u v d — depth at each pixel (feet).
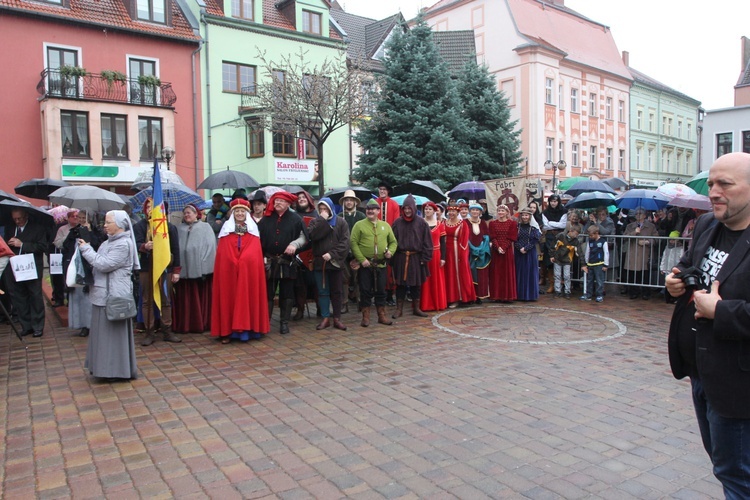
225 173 38.47
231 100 84.43
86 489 11.58
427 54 62.59
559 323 27.48
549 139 115.85
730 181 8.21
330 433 14.37
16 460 12.94
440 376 19.08
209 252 25.80
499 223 33.17
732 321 7.81
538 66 111.65
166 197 26.81
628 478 11.92
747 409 8.07
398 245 28.58
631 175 145.28
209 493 11.37
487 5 117.50
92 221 31.42
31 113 71.00
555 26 125.18
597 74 129.80
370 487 11.58
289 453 13.21
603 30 144.15
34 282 25.66
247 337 24.03
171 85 79.51
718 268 8.52
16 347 23.72
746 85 86.84
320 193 54.24
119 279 18.38
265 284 24.40
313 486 11.64
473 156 71.61
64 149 71.77
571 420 15.14
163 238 23.11
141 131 77.46
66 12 71.92
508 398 16.88
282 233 25.08
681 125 167.02
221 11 83.51
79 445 13.74
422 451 13.28
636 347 22.76
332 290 26.55
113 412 15.96
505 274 33.24
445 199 41.83
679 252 32.32
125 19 76.23
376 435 14.23
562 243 35.14
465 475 12.08
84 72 71.72
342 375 19.29
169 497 11.23
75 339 25.23
